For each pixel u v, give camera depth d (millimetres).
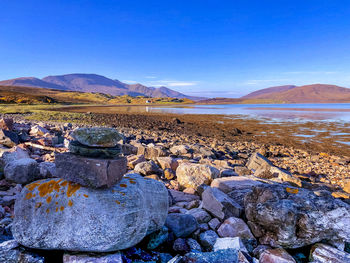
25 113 42875
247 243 4305
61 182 3426
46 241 3039
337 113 75562
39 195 3260
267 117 56844
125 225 3156
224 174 8133
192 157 12969
